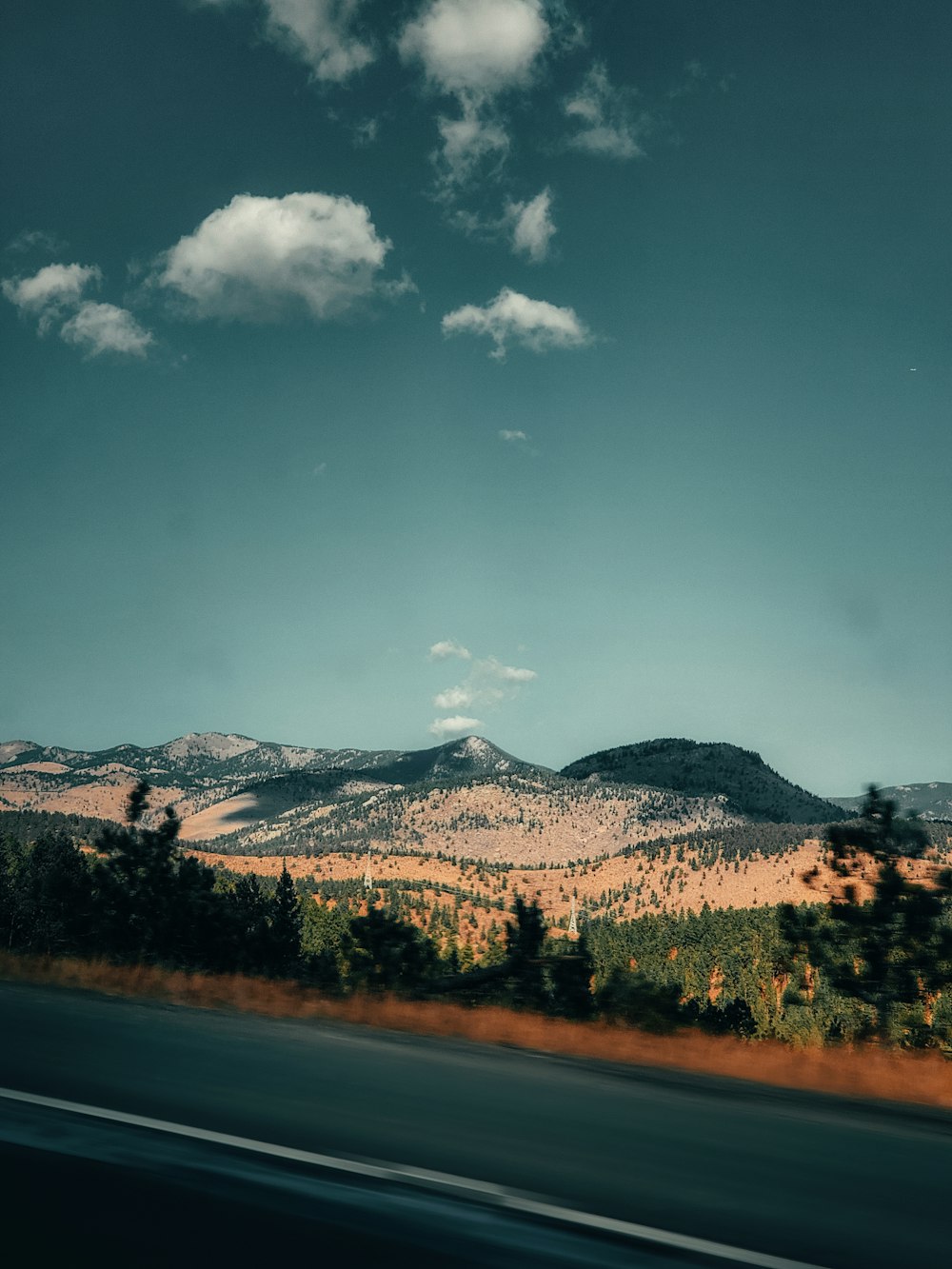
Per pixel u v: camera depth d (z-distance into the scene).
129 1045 8.82
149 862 29.33
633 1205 5.04
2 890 38.94
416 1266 4.07
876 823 20.77
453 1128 6.42
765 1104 8.30
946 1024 17.03
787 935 20.45
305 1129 6.13
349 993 18.80
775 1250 4.52
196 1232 4.33
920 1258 4.55
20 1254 4.02
